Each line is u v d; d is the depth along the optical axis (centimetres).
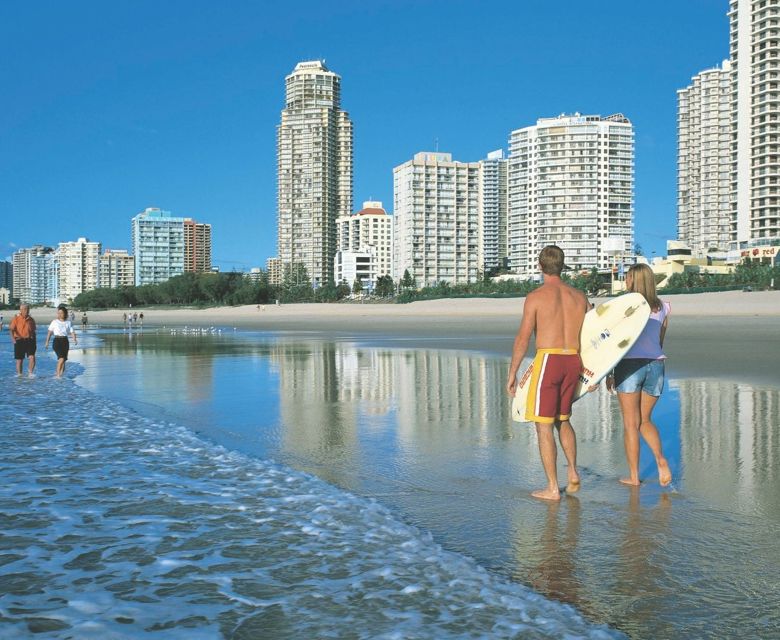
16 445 731
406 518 468
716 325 3778
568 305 526
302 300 15225
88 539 420
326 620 304
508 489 544
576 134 17875
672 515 467
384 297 14712
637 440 550
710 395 1076
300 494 526
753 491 527
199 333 5028
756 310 5456
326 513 473
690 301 6253
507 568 373
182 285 16800
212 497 518
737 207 14562
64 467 623
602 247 16288
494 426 848
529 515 471
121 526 446
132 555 391
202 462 643
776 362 1650
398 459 660
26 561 381
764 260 12962
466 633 290
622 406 556
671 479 564
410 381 1388
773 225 13838
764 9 13762
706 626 302
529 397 520
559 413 529
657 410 930
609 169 18000
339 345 2862
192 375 1581
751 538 418
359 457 671
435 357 2056
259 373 1602
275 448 720
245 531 434
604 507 488
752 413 901
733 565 374
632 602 327
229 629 295
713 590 340
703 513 470
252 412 980
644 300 533
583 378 522
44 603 324
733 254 13775
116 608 318
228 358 2147
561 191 18025
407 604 321
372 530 435
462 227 19075
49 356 2469
